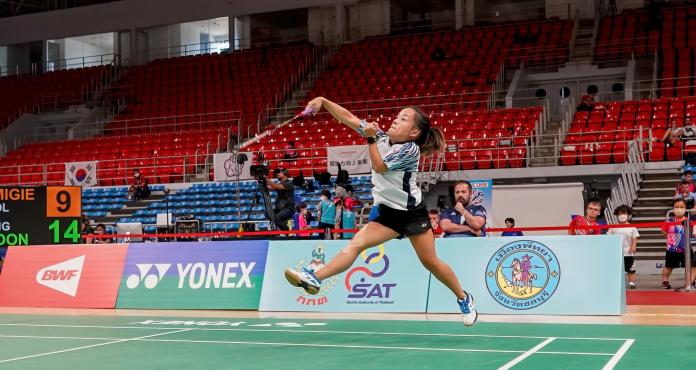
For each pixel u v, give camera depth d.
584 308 8.29
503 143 21.44
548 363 5.16
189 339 6.81
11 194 11.95
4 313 9.84
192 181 24.88
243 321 8.34
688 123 21.38
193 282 10.06
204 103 30.55
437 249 9.12
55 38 37.19
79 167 24.36
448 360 5.36
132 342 6.66
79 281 10.69
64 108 33.62
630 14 29.17
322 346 6.21
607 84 27.28
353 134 24.83
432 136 6.12
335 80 29.69
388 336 6.81
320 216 15.53
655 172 20.06
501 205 18.75
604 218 18.08
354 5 33.16
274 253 9.80
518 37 29.22
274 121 28.31
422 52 30.05
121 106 32.69
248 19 34.91
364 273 9.27
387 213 5.95
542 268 8.59
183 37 35.94
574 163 20.69
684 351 5.64
